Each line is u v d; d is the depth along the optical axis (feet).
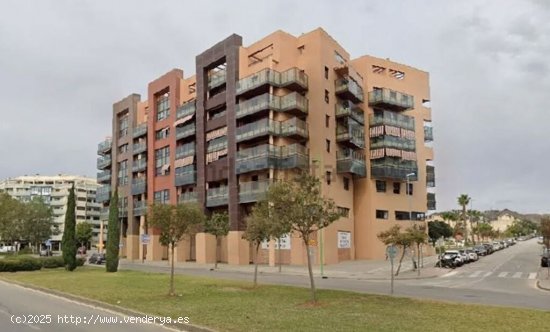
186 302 53.26
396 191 196.85
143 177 228.63
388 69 202.80
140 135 234.38
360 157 181.57
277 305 50.34
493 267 154.20
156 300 55.31
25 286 78.79
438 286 89.40
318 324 37.88
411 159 194.18
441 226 273.95
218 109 186.19
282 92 165.17
